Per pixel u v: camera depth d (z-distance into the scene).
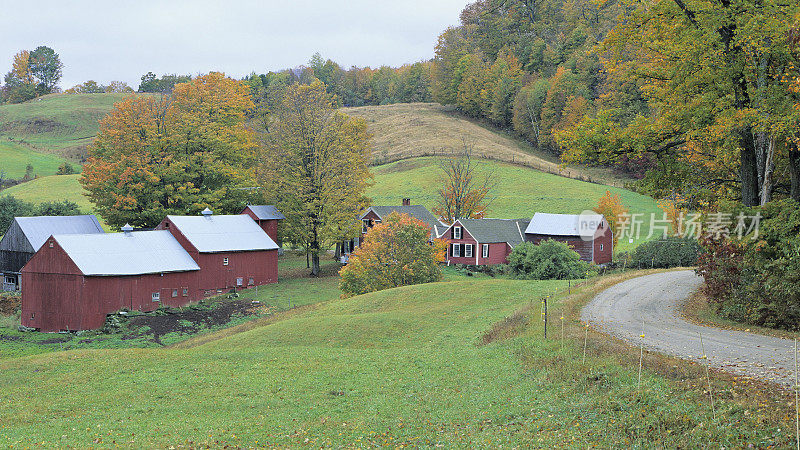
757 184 29.56
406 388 23.83
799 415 15.59
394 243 54.66
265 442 18.64
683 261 64.75
